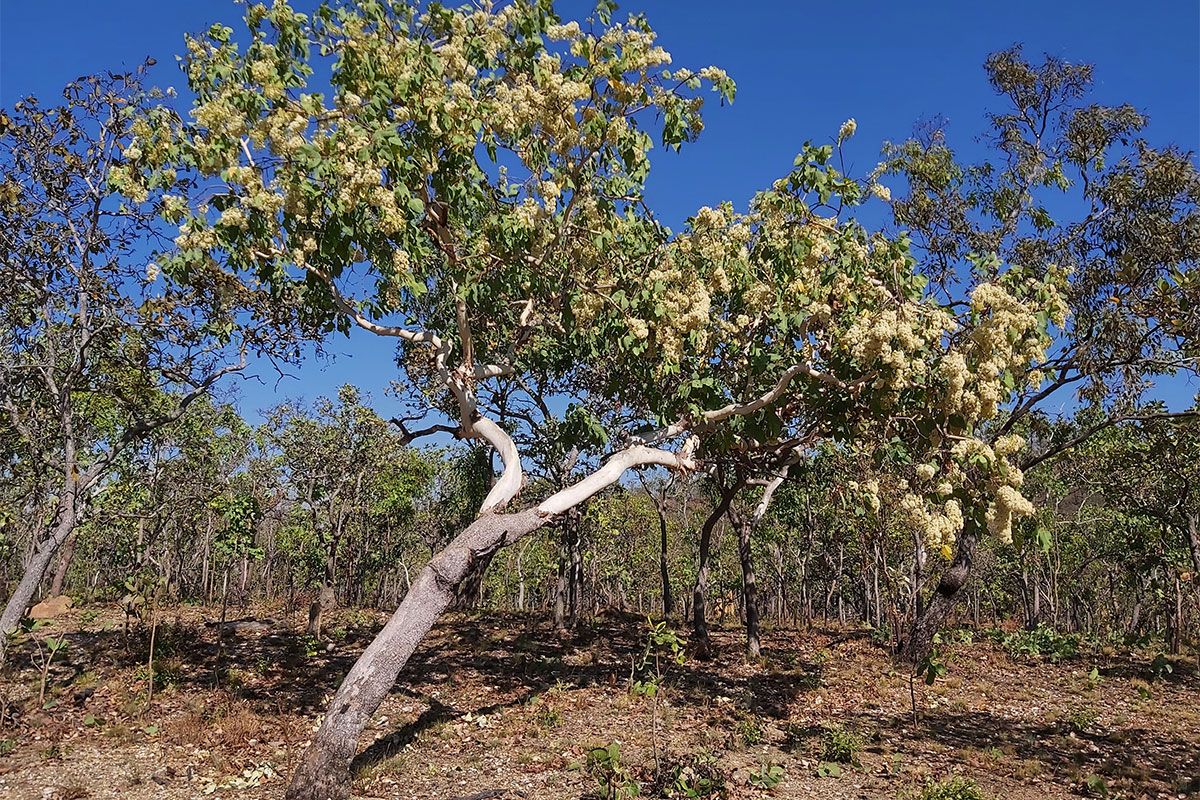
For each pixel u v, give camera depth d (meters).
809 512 22.98
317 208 6.64
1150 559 18.27
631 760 7.45
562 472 15.56
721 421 8.93
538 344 11.80
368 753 7.68
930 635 13.60
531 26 6.91
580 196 7.78
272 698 9.61
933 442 6.54
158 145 6.59
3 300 9.78
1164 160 12.12
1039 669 14.05
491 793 6.51
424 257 7.14
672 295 7.49
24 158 9.36
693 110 7.36
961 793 6.47
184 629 14.73
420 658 13.12
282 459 18.48
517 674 11.77
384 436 18.81
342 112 6.74
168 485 14.80
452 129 6.71
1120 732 9.57
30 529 12.95
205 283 9.25
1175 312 9.75
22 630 9.24
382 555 32.22
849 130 7.07
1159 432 13.63
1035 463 13.92
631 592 40.00
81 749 7.47
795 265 7.42
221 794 6.38
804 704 10.59
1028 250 13.08
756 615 14.12
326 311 8.48
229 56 6.71
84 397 11.27
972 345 6.34
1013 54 14.15
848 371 7.59
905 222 14.48
